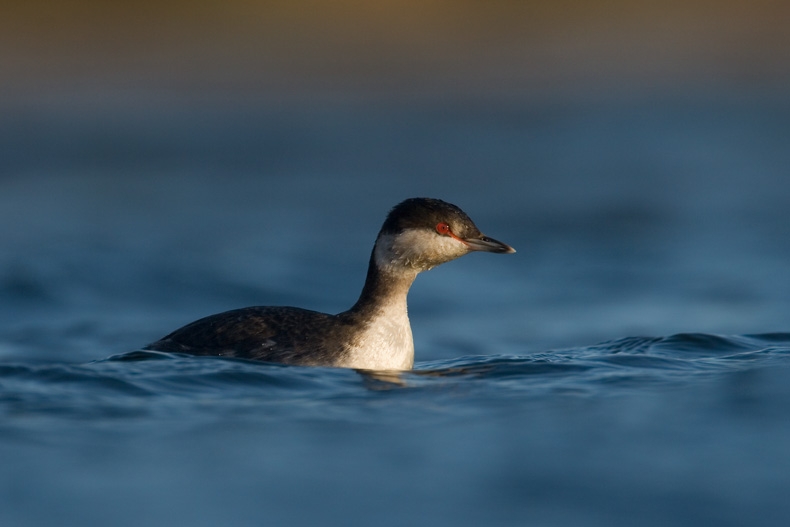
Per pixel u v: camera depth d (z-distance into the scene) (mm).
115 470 7449
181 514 6699
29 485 7152
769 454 7680
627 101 42312
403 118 39719
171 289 17203
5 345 13648
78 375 9461
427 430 8305
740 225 22969
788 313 15656
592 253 20781
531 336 14883
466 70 46031
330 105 41844
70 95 39938
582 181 28453
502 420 8516
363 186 28250
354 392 9336
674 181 28234
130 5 44688
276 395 9172
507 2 51781
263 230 22531
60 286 17000
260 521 6648
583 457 7684
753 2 53969
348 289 17656
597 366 10430
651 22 51562
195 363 9859
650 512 6734
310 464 7547
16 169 29766
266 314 10516
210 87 42125
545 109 41375
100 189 27266
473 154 33188
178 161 31562
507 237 22203
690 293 17391
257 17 46594
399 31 49031
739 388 9352
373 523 6625
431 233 10633
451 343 14469
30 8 43219
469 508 6816
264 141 35125
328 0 48875
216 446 7898
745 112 39656
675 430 8211
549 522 6625
